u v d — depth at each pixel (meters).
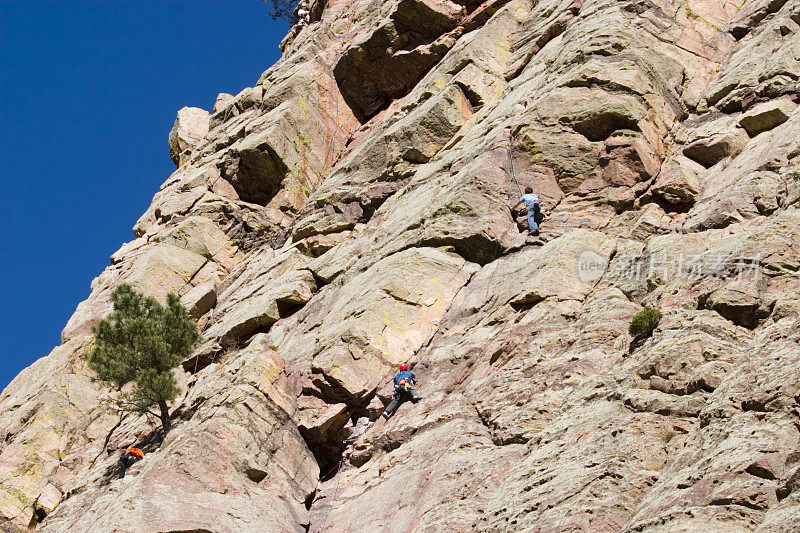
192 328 23.97
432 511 15.03
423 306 21.98
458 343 20.38
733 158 23.41
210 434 19.25
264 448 19.72
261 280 28.53
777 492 11.27
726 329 15.66
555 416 16.00
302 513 18.73
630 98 24.59
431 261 22.89
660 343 15.70
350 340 21.28
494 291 21.47
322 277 26.25
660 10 28.55
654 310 16.64
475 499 14.74
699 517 11.33
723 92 25.75
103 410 26.53
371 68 36.62
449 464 16.12
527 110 25.70
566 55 27.25
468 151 26.69
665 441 13.70
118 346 23.06
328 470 20.34
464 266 22.98
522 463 14.92
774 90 24.44
